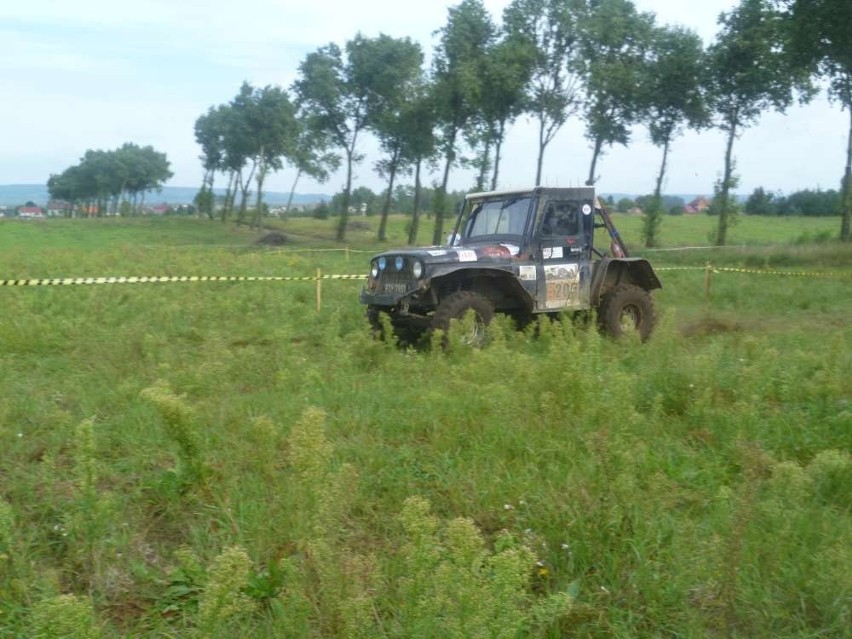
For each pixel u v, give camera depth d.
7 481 5.07
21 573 3.93
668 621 3.75
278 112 64.88
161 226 69.94
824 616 3.80
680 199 97.19
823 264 27.30
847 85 32.44
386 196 54.00
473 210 11.31
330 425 6.08
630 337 9.46
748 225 60.09
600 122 40.50
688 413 6.46
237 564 3.23
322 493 4.17
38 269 20.70
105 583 4.05
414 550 3.42
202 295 14.31
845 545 4.26
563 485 4.84
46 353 9.19
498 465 5.22
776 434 6.03
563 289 10.61
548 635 3.62
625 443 5.15
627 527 4.33
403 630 3.44
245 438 5.64
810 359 8.01
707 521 4.56
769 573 4.00
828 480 5.07
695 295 16.84
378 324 10.59
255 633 3.58
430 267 9.83
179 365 8.02
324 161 56.72
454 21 41.94
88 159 119.12
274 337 9.36
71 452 5.48
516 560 3.21
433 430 6.03
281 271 21.81
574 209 10.82
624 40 39.41
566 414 5.83
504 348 7.68
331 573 3.58
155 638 3.66
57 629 2.88
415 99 48.19
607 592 3.93
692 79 38.22
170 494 4.82
